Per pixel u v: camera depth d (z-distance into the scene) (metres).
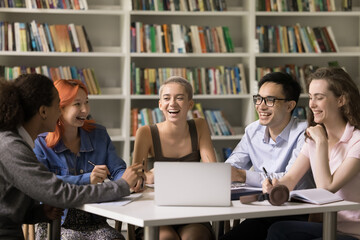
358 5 6.01
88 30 5.73
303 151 3.02
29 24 5.30
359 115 2.85
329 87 2.86
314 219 2.99
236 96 5.64
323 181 2.76
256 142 3.56
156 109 5.55
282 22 5.99
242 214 2.30
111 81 5.82
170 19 5.84
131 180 2.58
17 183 2.41
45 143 3.06
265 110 3.37
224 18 5.96
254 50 5.62
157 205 2.44
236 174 3.18
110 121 5.86
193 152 3.48
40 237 3.04
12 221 2.48
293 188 2.96
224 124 5.69
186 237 2.84
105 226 3.07
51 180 2.43
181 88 3.40
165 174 2.43
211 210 2.35
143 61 5.84
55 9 5.30
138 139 3.44
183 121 3.43
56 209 2.72
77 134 3.17
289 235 2.71
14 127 2.49
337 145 2.90
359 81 6.00
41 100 2.53
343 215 2.81
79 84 3.07
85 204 2.46
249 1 5.62
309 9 5.70
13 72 5.34
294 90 3.39
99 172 2.80
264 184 2.70
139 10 5.45
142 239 3.12
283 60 6.02
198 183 2.43
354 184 2.81
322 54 5.72
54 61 5.68
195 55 5.55
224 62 6.00
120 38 5.74
